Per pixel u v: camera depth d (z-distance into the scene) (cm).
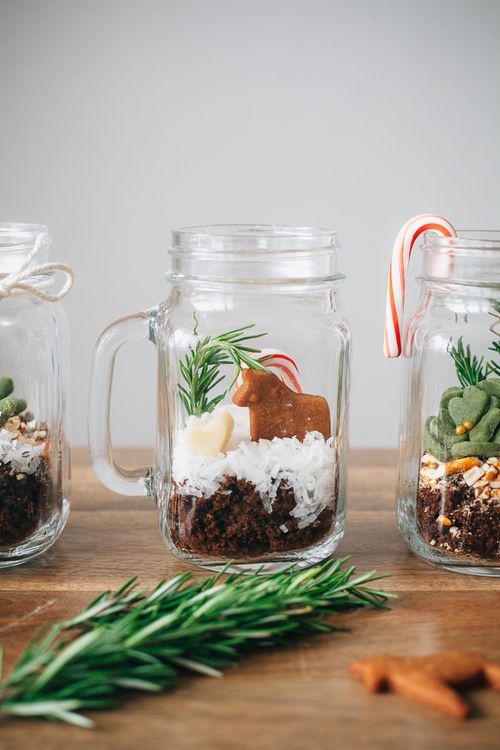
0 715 65
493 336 88
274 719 65
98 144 157
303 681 70
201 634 72
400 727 64
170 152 158
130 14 153
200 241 86
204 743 62
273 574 83
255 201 160
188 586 79
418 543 93
